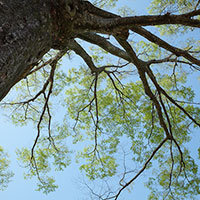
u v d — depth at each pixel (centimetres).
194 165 621
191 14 282
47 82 488
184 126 640
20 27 167
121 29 314
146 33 362
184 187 600
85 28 266
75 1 243
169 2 557
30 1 195
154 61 471
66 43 261
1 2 167
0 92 150
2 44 148
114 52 459
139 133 663
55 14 223
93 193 504
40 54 219
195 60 395
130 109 690
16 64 159
